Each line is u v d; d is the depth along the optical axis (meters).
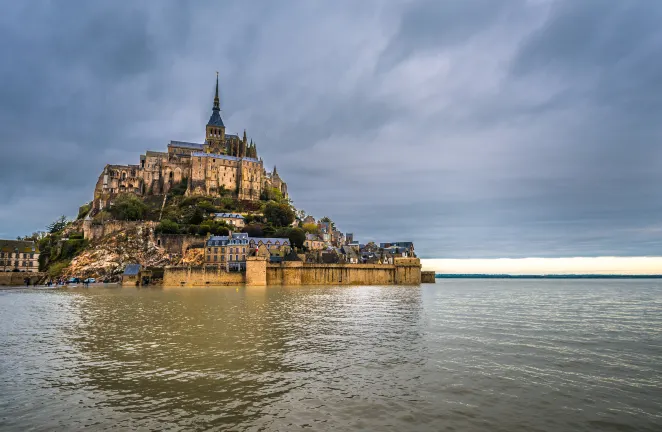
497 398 20.06
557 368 25.61
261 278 122.81
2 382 21.98
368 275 142.50
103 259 137.88
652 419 17.84
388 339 33.88
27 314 49.66
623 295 103.00
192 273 121.94
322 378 22.80
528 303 71.69
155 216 174.12
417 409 18.44
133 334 35.62
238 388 21.05
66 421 16.94
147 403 18.95
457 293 104.25
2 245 144.12
